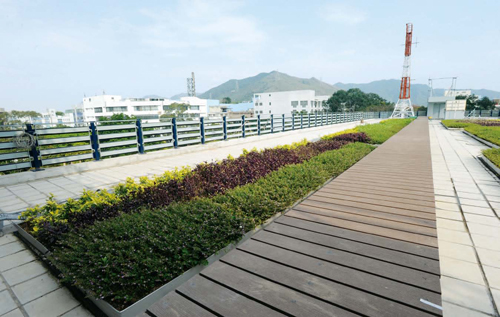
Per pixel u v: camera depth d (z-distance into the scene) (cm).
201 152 873
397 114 4062
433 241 213
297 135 1434
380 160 595
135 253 200
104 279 174
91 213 275
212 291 159
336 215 273
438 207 361
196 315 140
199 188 366
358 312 138
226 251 226
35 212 292
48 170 550
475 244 260
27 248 265
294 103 7175
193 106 6650
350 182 407
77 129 614
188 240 215
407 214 272
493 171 575
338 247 206
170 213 268
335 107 6906
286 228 243
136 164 682
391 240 216
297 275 172
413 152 709
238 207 290
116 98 6316
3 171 533
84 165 608
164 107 6369
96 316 178
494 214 334
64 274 192
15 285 210
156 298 180
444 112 3762
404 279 163
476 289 195
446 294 191
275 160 532
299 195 346
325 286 160
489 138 1002
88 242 212
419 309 138
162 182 371
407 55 3900
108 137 674
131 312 168
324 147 757
